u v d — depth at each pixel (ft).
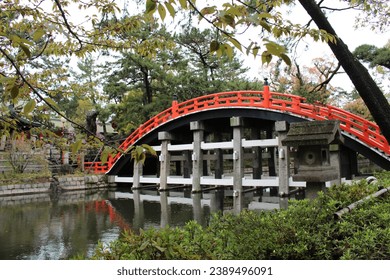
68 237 36.40
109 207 57.82
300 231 14.52
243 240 14.99
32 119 11.11
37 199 70.33
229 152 103.09
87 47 16.56
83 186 87.61
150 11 6.34
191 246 13.55
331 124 25.20
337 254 13.97
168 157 77.66
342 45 22.74
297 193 63.31
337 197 19.25
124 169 96.63
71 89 19.71
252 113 62.90
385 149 46.75
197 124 70.59
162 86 96.78
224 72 113.29
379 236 12.88
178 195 72.02
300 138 25.14
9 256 29.63
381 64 65.62
